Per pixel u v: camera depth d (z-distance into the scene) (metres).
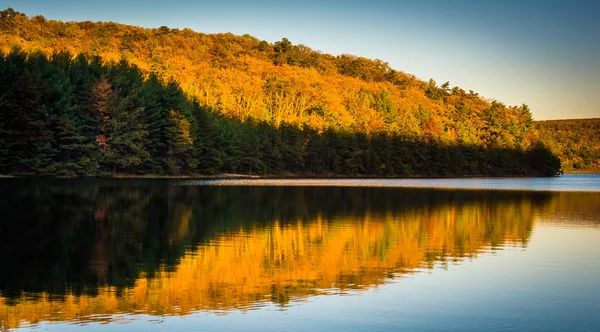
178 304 23.00
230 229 42.72
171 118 115.12
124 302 23.14
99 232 39.66
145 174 110.62
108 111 99.94
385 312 22.19
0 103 84.38
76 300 23.34
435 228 45.31
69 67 104.88
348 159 167.62
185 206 57.75
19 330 19.81
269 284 26.30
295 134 156.00
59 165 89.81
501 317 21.77
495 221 50.81
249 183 106.88
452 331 20.22
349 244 37.00
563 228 46.62
